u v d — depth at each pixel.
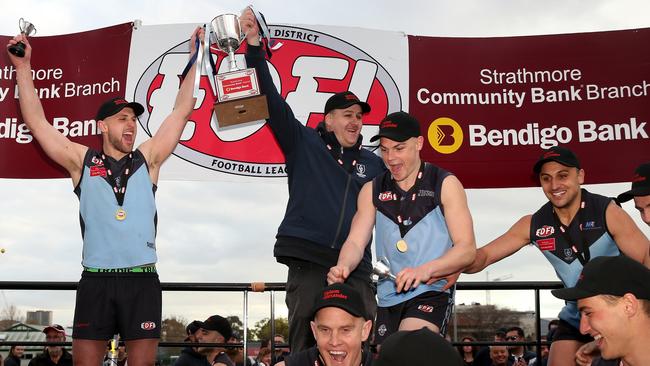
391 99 6.42
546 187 4.41
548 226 4.49
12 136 6.23
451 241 3.79
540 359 5.49
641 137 6.39
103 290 4.35
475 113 6.44
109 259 4.36
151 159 4.66
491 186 6.35
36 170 6.21
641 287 2.65
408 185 3.87
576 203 4.41
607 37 6.55
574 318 4.51
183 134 6.21
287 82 6.39
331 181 4.62
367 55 6.46
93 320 4.33
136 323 4.36
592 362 3.37
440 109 6.43
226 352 6.05
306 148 4.66
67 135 6.25
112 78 6.34
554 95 6.47
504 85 6.48
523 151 6.39
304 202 4.57
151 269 4.47
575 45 6.55
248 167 6.20
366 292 4.52
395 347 1.89
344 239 4.53
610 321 2.67
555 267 4.52
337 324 3.29
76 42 6.41
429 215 3.78
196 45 4.94
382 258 3.65
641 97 6.45
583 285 2.71
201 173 6.18
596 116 6.44
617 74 6.50
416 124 3.84
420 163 3.90
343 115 4.70
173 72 6.36
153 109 6.30
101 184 4.44
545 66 6.53
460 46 6.54
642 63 6.50
